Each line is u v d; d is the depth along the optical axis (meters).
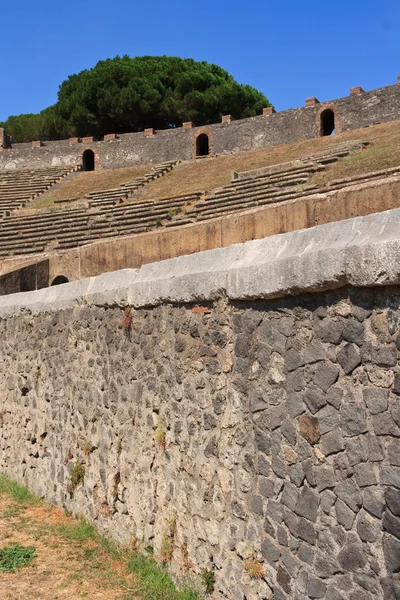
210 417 4.61
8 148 44.00
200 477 4.69
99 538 6.26
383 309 3.14
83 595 5.01
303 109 35.25
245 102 50.62
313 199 8.25
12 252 21.30
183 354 5.01
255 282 4.05
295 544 3.69
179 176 32.97
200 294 4.72
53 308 7.75
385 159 21.05
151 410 5.50
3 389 9.16
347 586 3.29
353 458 3.29
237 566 4.21
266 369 4.04
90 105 50.78
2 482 8.52
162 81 51.03
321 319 3.56
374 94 33.25
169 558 5.08
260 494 4.05
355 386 3.30
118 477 6.05
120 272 6.41
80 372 7.01
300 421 3.70
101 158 40.81
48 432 7.77
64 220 25.77
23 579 5.35
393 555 3.01
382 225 3.24
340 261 3.31
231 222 9.70
